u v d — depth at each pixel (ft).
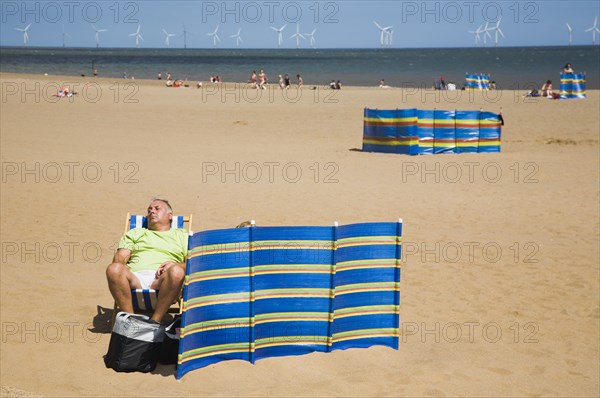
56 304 26.53
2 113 101.81
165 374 20.13
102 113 107.96
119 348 20.10
